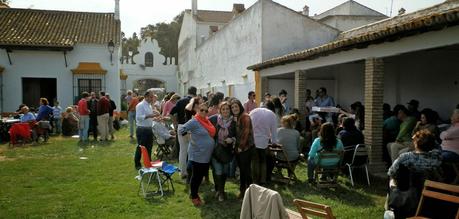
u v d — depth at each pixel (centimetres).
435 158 538
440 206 512
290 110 1406
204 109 724
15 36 2233
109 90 2356
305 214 463
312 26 1894
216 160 742
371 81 976
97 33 2419
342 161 848
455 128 685
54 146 1477
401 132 923
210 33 3650
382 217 656
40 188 845
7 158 1219
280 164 889
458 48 1076
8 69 2222
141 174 823
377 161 970
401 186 546
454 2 1245
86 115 1636
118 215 670
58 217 661
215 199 762
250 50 1983
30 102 2308
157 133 1188
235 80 2242
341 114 1134
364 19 2359
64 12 2622
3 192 814
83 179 929
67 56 2300
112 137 1691
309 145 1188
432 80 1256
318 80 1784
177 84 4800
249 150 750
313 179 867
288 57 1348
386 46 927
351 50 1070
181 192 814
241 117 744
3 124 1672
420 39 824
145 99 1039
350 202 739
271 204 421
